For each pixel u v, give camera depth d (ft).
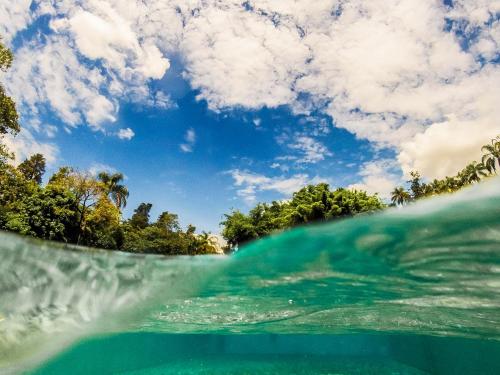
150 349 51.60
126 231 148.56
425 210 14.96
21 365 18.08
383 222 15.84
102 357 42.11
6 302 16.43
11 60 63.82
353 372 39.75
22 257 16.22
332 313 28.32
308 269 20.04
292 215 100.68
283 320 30.04
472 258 16.76
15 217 75.46
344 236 17.10
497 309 23.17
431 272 18.97
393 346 54.60
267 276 20.79
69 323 19.31
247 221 125.08
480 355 44.29
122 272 19.24
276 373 37.70
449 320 28.40
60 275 17.51
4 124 65.62
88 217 101.04
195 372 39.75
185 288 21.33
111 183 133.90
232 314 27.17
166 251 147.64
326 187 106.11
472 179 126.31
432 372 56.24
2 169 70.85
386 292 22.70
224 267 20.15
